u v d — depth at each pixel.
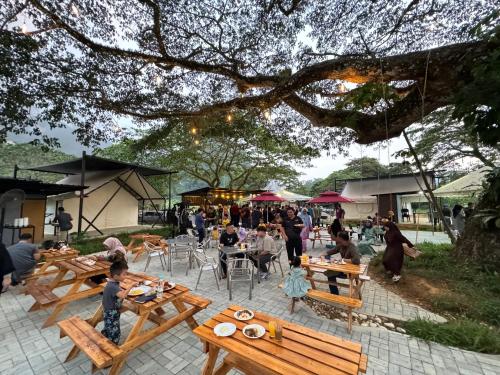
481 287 4.52
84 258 5.21
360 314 4.12
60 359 2.86
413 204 26.73
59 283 4.79
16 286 5.27
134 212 17.41
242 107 6.95
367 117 5.68
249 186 28.28
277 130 10.82
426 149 14.97
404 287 5.23
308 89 7.86
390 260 5.55
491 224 5.38
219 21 6.41
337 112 6.08
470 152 14.02
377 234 11.25
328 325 3.73
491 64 3.33
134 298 3.07
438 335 3.25
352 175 34.84
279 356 1.88
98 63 6.29
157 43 6.64
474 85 3.65
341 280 6.05
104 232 13.84
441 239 11.61
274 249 6.02
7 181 8.38
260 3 6.14
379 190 17.11
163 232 13.86
